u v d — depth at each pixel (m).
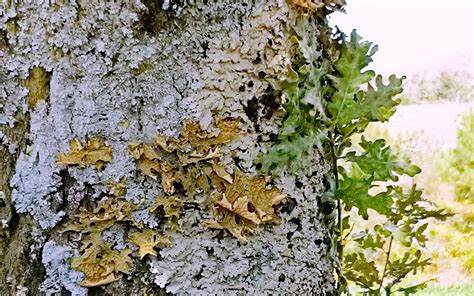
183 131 0.76
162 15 0.76
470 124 2.68
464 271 2.14
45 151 0.74
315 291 0.81
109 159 0.75
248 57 0.78
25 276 0.74
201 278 0.76
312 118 0.79
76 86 0.75
